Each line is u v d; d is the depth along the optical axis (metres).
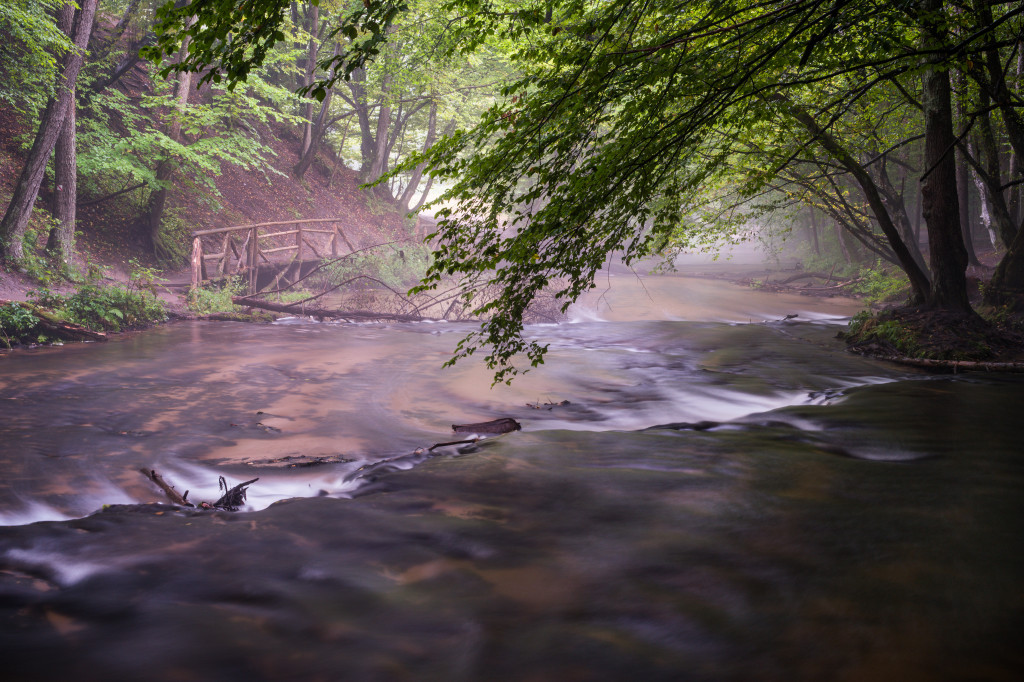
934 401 8.45
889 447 6.34
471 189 4.89
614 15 4.51
